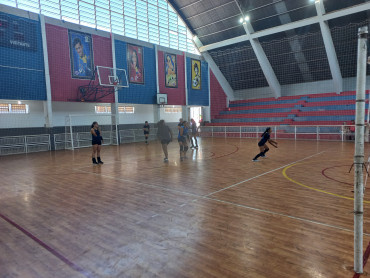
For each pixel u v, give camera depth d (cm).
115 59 1634
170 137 900
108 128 1786
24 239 321
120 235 327
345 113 1720
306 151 1083
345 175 629
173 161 898
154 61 1858
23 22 1269
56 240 317
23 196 513
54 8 1415
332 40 1717
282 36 1836
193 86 2136
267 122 1941
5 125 1326
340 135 1523
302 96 2069
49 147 1379
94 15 1580
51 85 1372
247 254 273
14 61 1243
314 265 249
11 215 407
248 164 807
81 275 242
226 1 1784
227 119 2211
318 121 1738
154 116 1905
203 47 2169
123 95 1675
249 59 2117
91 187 572
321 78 2044
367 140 1336
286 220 361
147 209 420
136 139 1781
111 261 265
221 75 2388
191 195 492
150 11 1881
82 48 1491
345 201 437
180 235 322
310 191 500
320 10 1542
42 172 761
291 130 1727
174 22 2053
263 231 328
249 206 423
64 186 586
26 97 1285
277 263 254
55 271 250
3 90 1209
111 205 445
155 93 1867
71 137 1380
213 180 607
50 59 1366
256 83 2322
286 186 541
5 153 1227
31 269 254
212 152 1112
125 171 744
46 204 459
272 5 1684
